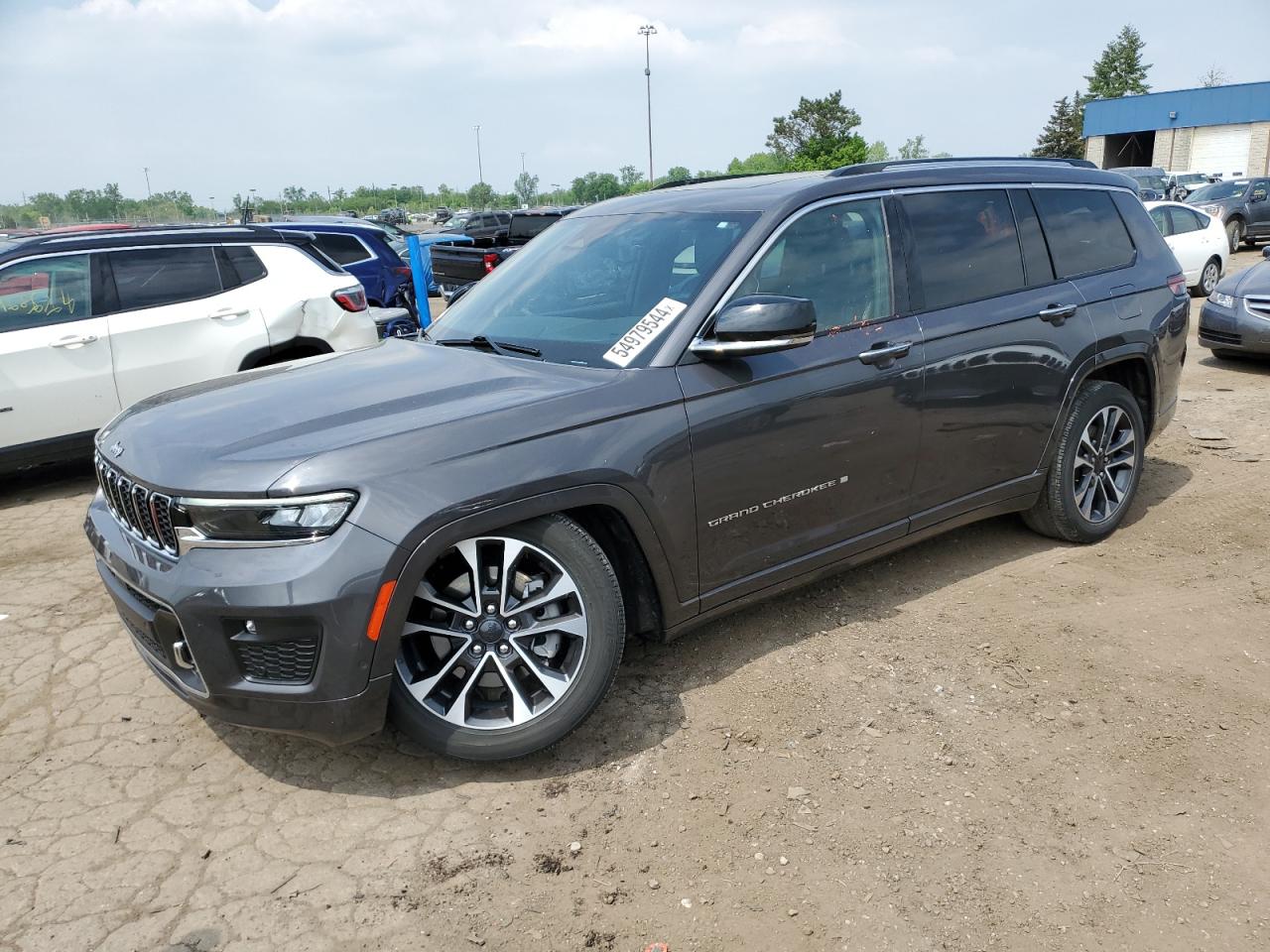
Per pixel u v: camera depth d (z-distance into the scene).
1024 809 2.86
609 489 3.02
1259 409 7.59
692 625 3.45
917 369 3.83
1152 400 4.99
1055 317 4.36
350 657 2.67
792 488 3.54
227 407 3.15
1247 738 3.20
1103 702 3.42
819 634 3.93
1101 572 4.50
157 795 2.98
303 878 2.61
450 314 4.12
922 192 4.07
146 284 6.54
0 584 4.74
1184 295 5.11
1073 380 4.45
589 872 2.62
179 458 2.80
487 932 2.41
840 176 3.86
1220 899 2.50
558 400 3.03
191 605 2.67
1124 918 2.44
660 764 3.09
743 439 3.35
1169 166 52.44
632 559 3.25
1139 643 3.84
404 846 2.73
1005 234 4.34
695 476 3.24
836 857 2.67
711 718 3.34
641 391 3.16
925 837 2.74
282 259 7.11
